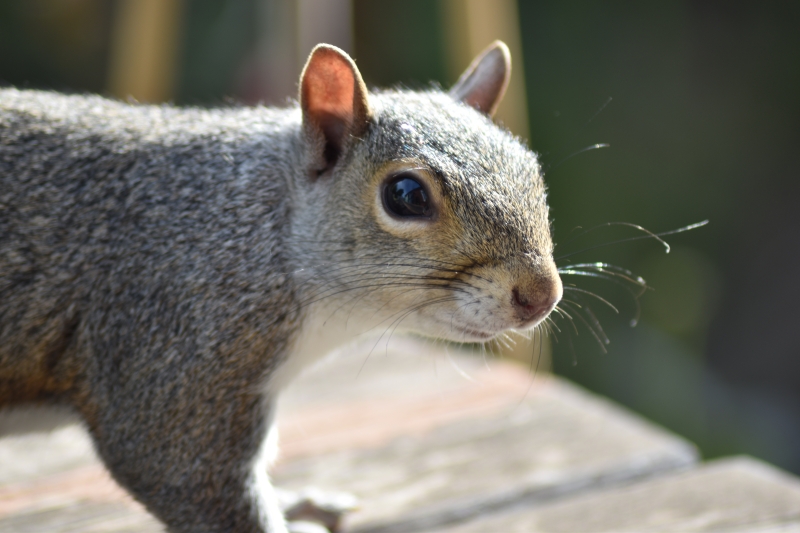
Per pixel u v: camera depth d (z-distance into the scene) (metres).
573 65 2.35
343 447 1.04
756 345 2.37
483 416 1.06
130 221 0.98
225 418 0.97
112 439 0.98
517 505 1.02
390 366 1.11
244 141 0.99
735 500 1.01
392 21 2.12
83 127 0.99
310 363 0.99
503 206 0.97
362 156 0.98
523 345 1.14
